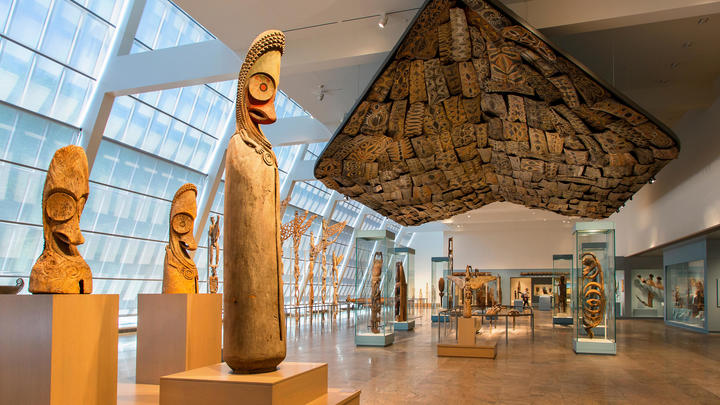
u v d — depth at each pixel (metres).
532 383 8.99
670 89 16.36
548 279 37.50
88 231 17.11
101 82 14.78
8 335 4.62
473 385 8.77
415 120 11.16
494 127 11.07
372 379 9.29
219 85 19.45
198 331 7.59
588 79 8.84
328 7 10.84
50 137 14.66
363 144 12.17
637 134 10.17
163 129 18.28
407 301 20.38
